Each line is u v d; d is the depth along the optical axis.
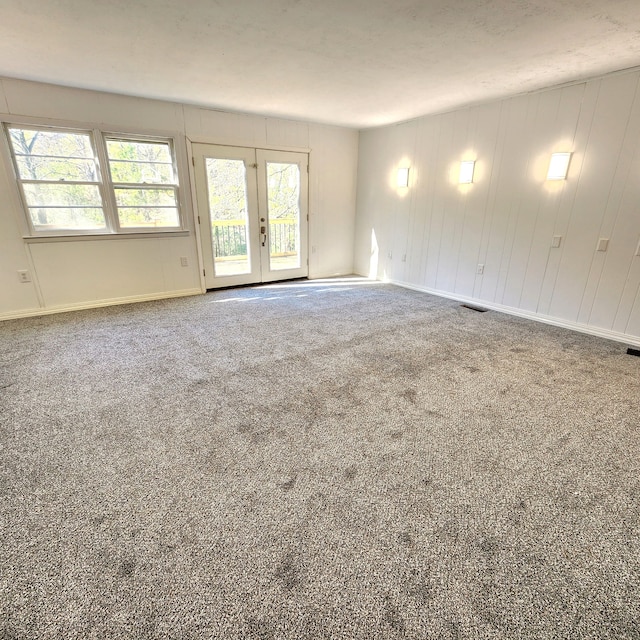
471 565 1.26
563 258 3.59
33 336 3.31
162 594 1.16
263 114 4.66
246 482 1.63
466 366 2.79
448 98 3.84
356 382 2.53
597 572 1.24
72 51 2.69
